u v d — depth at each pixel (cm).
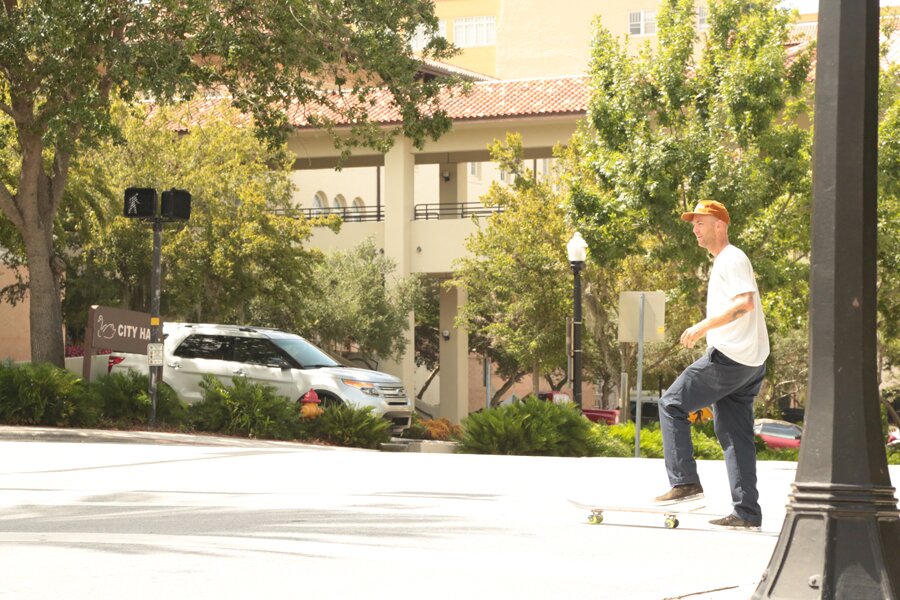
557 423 3669
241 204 6475
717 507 1681
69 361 4131
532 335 6944
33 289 3934
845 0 878
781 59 4894
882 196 5228
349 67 4103
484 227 7756
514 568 1178
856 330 861
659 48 5153
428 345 10719
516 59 11581
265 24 3938
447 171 8488
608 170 5109
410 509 1711
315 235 8231
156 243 3528
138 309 6494
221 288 6359
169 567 1147
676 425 1440
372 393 3919
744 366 1391
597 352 7800
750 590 998
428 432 4350
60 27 3481
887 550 832
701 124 5016
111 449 2802
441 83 4166
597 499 1816
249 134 6375
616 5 11344
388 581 1086
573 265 4138
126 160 6231
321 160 8231
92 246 6209
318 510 1692
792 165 4881
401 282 7850
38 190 3994
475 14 13362
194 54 3891
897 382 8644
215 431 3591
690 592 993
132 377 3581
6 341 6825
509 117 7425
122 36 3738
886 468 853
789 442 6044
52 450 2739
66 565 1155
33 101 3878
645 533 1453
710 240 1429
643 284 6462
